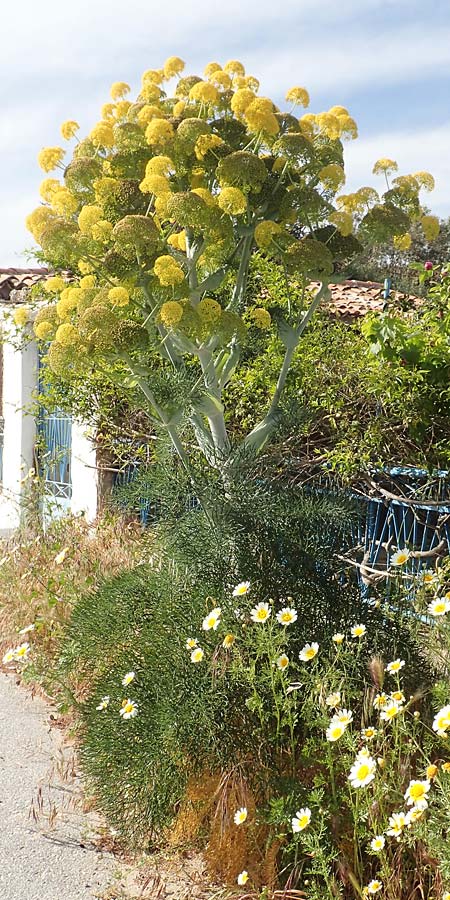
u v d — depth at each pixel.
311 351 6.72
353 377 6.65
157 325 5.06
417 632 4.21
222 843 3.56
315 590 4.14
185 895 3.55
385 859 3.01
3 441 12.34
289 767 3.62
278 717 3.49
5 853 3.96
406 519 6.54
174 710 3.67
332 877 3.05
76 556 7.27
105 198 5.10
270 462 5.38
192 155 5.10
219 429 5.37
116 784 3.80
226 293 6.45
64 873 3.79
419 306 6.76
